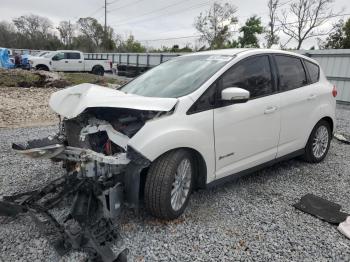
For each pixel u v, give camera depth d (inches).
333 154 228.1
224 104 139.4
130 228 124.0
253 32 1262.3
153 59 1040.2
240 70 150.9
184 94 134.6
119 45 2496.3
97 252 101.3
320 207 144.3
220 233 122.9
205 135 132.1
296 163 204.4
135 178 115.3
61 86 615.8
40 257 105.7
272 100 161.6
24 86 586.6
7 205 120.0
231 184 169.0
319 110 191.8
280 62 173.5
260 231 125.2
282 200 152.2
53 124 313.9
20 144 122.9
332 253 112.7
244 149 151.3
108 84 651.5
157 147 117.3
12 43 2822.3
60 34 2938.0
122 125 125.7
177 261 106.7
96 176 118.0
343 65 515.2
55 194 130.9
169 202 122.9
